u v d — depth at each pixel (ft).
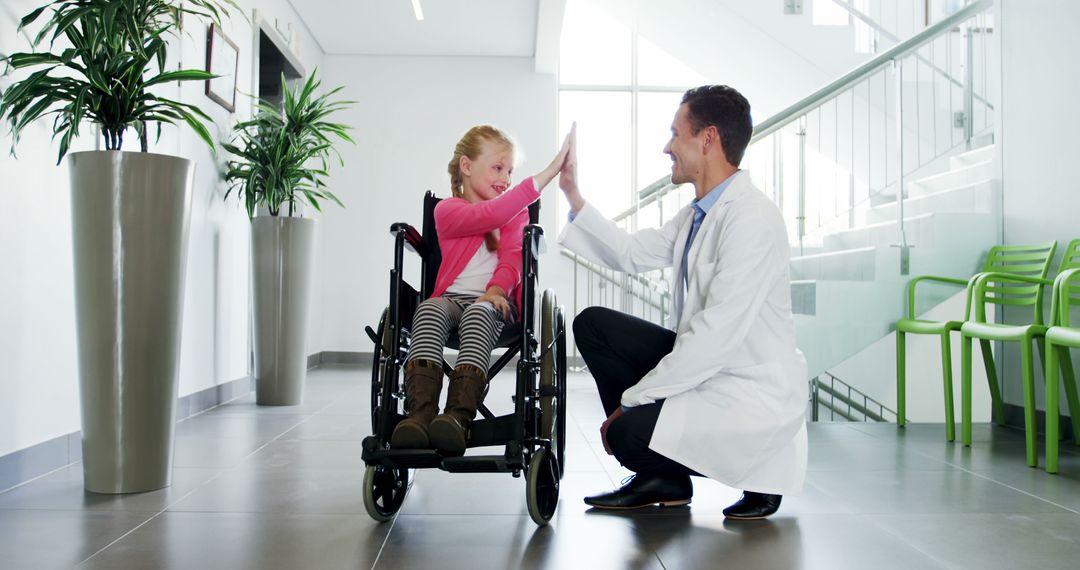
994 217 10.85
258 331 11.67
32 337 6.91
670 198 13.10
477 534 5.13
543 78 19.35
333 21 17.06
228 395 12.21
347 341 19.15
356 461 7.57
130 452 6.23
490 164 5.86
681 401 5.26
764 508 5.57
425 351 5.04
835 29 19.21
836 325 10.70
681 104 5.86
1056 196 9.73
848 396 16.87
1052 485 6.75
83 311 6.15
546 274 19.42
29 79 5.79
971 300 9.36
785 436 5.28
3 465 6.39
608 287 19.29
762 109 20.53
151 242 6.16
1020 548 4.91
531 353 5.20
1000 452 8.33
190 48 10.57
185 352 10.47
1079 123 9.34
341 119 19.20
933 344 16.56
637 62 21.24
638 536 5.09
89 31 6.18
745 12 19.24
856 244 12.05
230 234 12.24
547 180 5.72
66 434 7.45
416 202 19.15
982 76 15.80
